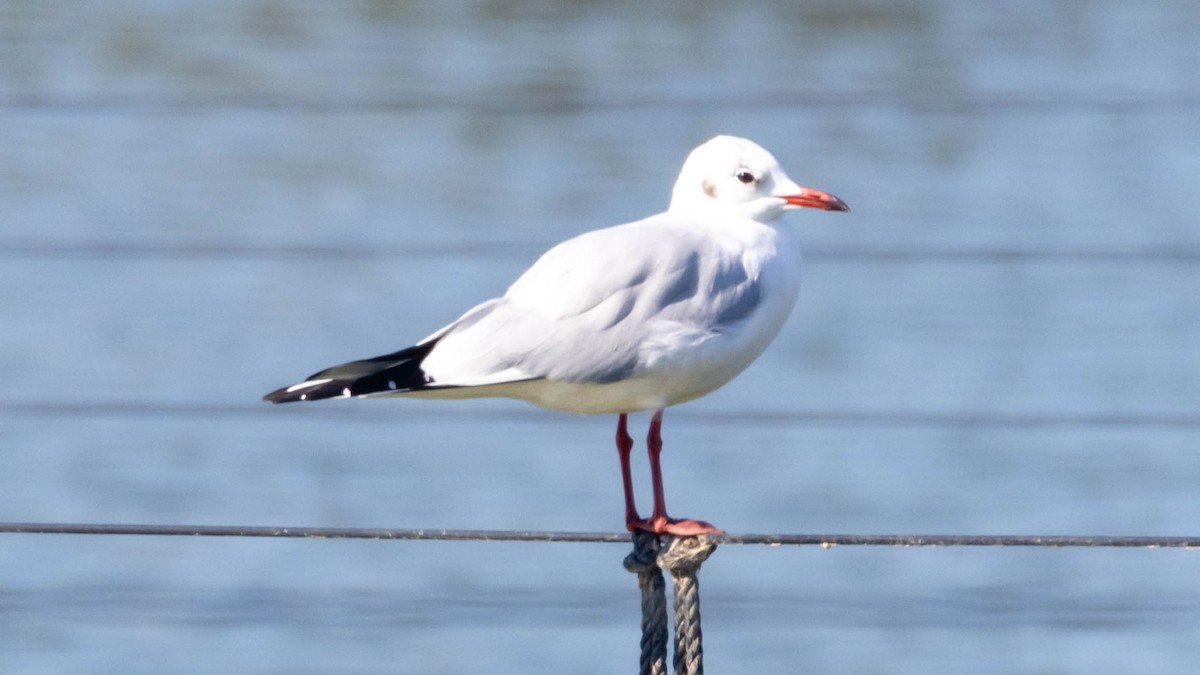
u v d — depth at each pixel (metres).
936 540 7.90
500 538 7.95
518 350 8.74
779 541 8.06
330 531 7.86
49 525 7.95
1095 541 7.84
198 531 7.90
